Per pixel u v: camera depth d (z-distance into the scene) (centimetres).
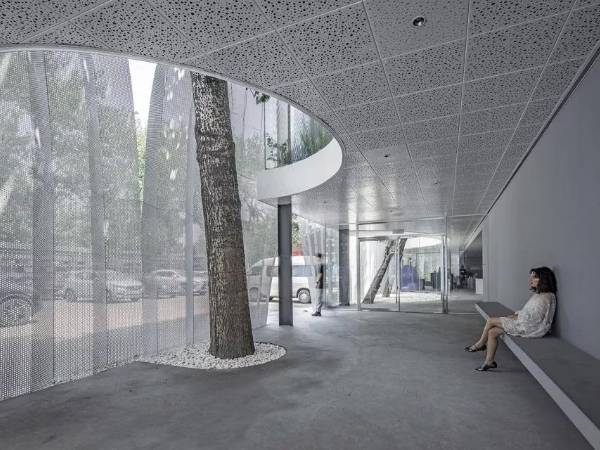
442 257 1123
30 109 430
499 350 598
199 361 534
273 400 384
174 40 282
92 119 508
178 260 645
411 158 570
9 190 407
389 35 278
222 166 557
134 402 382
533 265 563
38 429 323
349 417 341
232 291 554
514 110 412
